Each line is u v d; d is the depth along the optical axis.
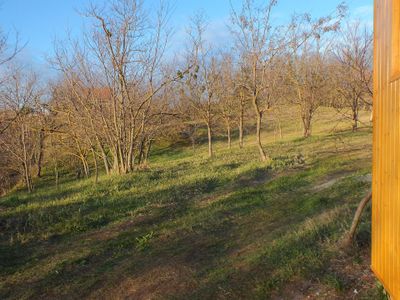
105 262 6.68
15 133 17.28
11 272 6.39
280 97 20.86
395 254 3.32
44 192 12.18
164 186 11.52
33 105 16.33
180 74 15.18
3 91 15.34
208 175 12.97
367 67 11.57
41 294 5.69
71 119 15.64
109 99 14.83
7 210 9.45
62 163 23.78
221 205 9.54
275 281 4.89
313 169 13.09
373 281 4.35
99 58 16.55
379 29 3.91
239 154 19.20
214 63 20.73
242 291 4.90
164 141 32.06
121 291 5.61
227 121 24.58
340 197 8.79
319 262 5.04
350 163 13.56
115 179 12.78
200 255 6.60
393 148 3.38
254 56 14.91
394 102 3.34
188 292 5.22
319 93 22.42
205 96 20.69
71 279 6.10
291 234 6.44
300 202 9.05
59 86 17.03
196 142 32.53
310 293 4.46
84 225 8.40
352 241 5.35
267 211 8.76
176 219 8.70
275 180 11.93
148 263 6.46
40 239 7.77
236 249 6.63
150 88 14.92
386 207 3.62
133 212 9.20
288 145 21.03
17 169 19.95
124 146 14.70
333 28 16.05
